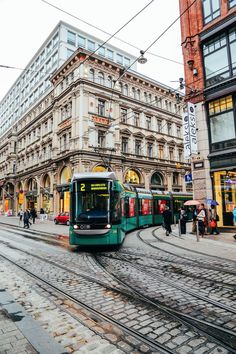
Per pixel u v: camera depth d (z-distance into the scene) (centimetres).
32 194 3950
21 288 546
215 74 1488
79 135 2795
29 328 357
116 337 335
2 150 5634
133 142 3331
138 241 1255
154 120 3666
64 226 2345
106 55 4259
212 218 1396
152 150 3591
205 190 1471
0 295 500
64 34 3862
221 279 599
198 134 1530
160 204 2258
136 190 1916
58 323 377
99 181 991
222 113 1448
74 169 2791
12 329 354
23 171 4469
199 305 445
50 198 3303
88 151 2777
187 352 299
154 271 679
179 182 3919
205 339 330
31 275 650
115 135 3086
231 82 1391
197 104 1548
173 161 3831
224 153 1391
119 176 3056
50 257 885
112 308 433
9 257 891
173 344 318
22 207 4275
